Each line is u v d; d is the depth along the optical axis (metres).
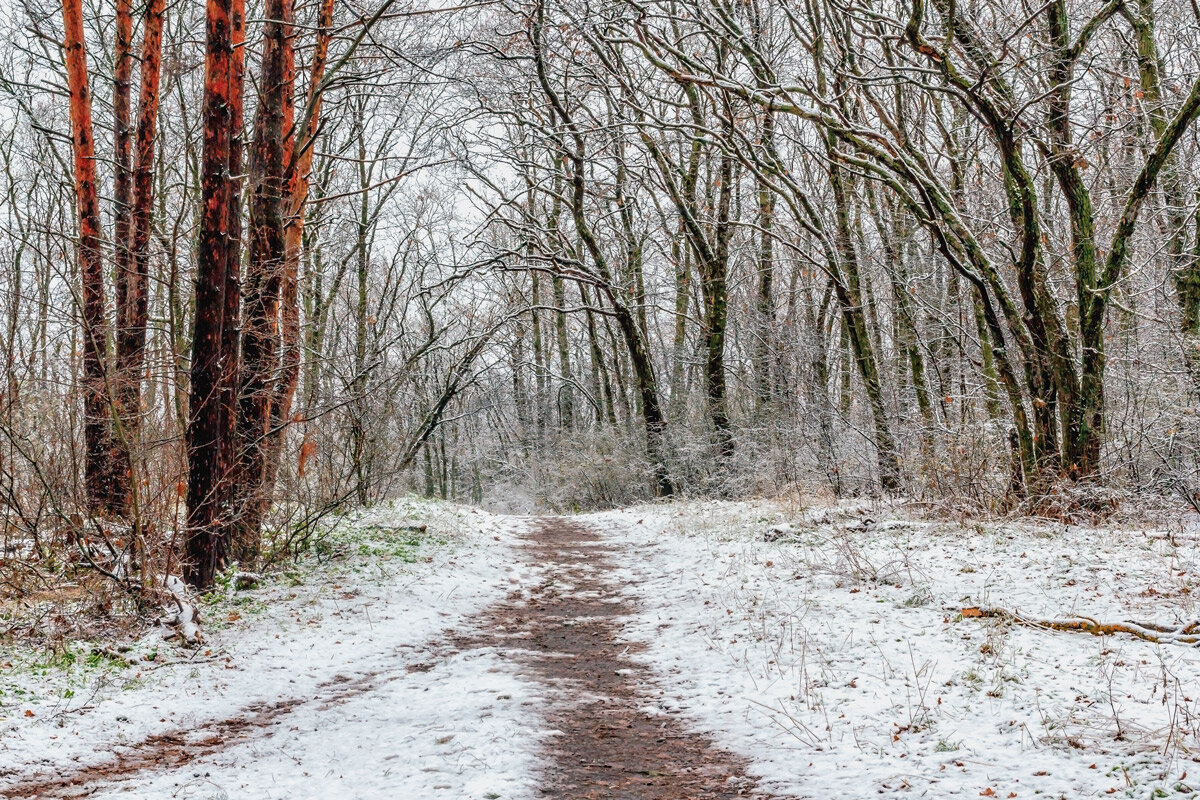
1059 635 7.17
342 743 6.08
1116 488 12.13
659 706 6.92
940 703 5.97
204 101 10.12
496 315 26.81
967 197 17.41
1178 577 8.23
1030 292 12.66
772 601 9.51
